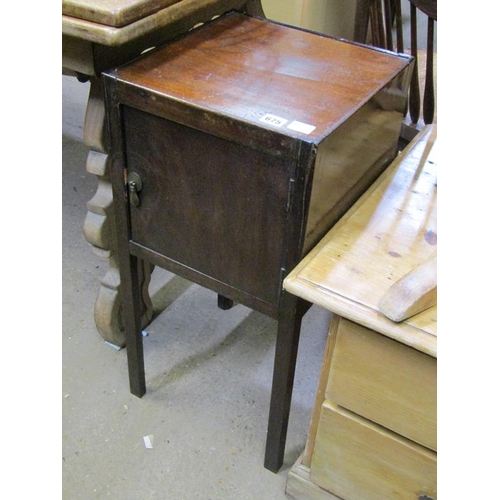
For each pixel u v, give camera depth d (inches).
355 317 27.5
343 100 31.0
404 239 31.7
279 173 28.9
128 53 37.2
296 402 47.2
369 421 33.4
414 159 37.8
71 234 61.9
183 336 51.9
